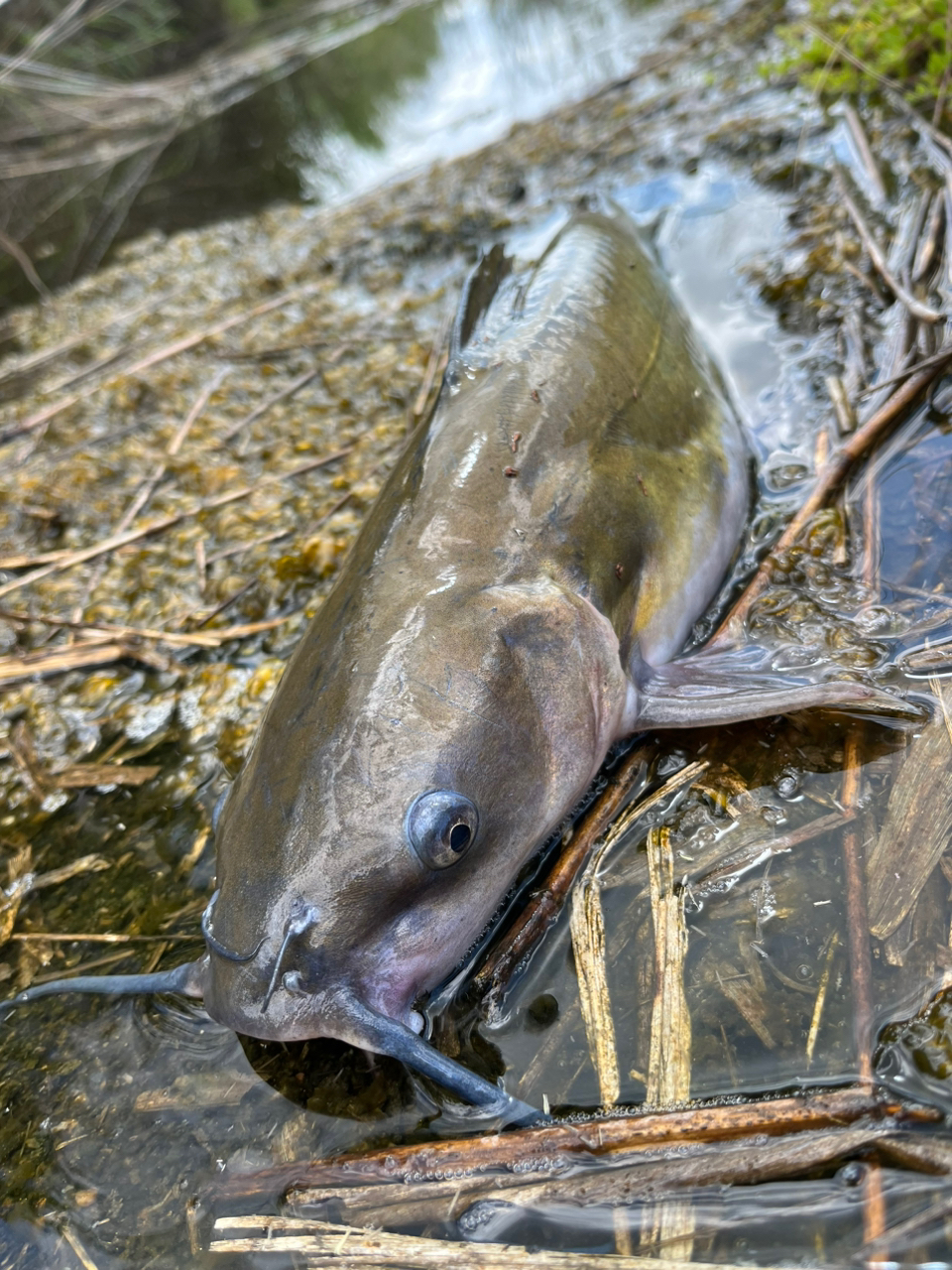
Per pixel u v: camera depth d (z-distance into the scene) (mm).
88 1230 271
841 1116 237
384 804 268
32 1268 267
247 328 777
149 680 476
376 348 695
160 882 376
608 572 345
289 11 1862
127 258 1028
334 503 537
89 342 848
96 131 1529
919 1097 237
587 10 1395
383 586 310
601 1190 240
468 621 298
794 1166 232
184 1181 275
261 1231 255
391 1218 249
